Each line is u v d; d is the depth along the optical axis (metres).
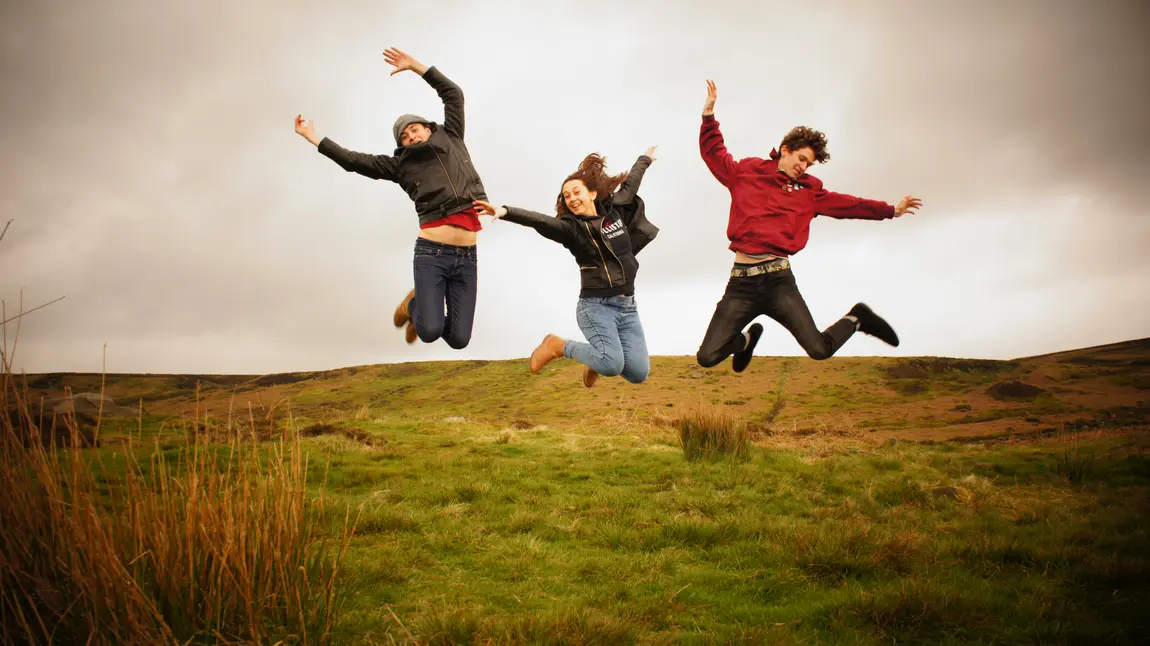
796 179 5.33
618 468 11.70
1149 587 5.51
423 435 15.39
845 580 5.63
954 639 4.57
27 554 3.47
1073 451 13.23
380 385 67.88
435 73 5.48
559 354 5.25
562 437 15.59
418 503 8.75
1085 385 46.88
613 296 5.18
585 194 5.02
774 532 7.23
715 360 5.23
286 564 4.13
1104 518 7.76
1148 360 52.66
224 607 3.86
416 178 5.39
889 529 7.39
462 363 76.06
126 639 3.43
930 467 12.11
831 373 57.06
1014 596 5.45
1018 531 7.37
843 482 10.49
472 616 4.63
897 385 51.50
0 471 3.53
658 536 7.20
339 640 4.16
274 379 69.06
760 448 13.65
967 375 53.66
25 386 3.62
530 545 6.89
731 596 5.58
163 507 3.87
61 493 3.59
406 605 5.23
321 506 4.62
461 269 5.53
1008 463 12.40
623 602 5.39
